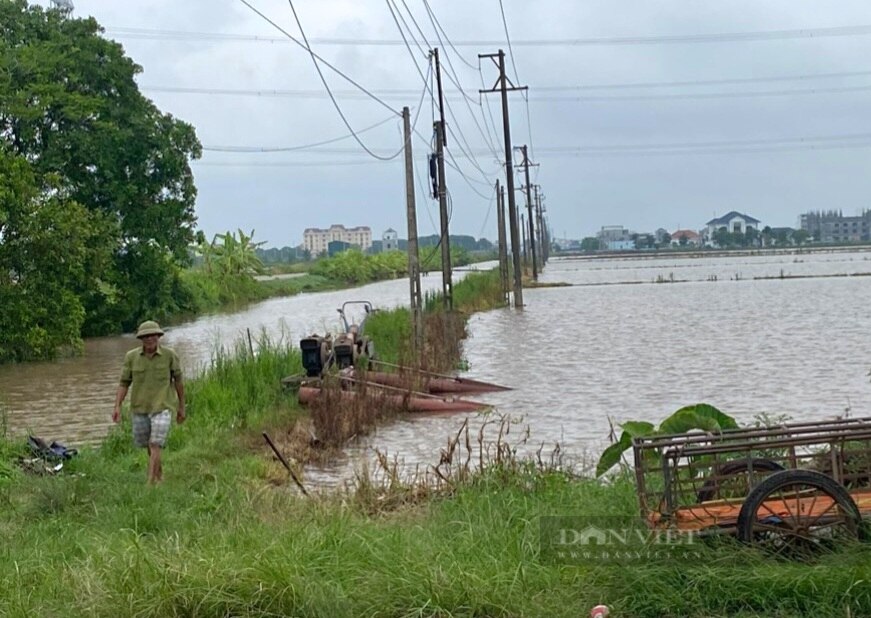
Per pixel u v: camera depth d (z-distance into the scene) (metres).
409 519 8.84
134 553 6.91
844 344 28.06
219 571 6.47
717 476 7.37
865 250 168.25
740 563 6.61
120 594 6.34
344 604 6.30
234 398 17.75
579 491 9.12
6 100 37.28
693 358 26.17
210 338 38.94
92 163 41.41
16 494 10.55
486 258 182.88
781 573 6.39
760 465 7.53
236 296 71.50
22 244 29.88
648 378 22.66
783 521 6.88
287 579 6.33
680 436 7.39
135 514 9.12
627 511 8.00
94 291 39.81
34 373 28.36
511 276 74.94
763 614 6.23
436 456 14.34
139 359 11.78
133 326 47.03
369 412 17.16
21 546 8.31
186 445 14.22
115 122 42.22
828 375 21.94
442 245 34.66
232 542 7.39
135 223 43.06
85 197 41.62
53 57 39.88
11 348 30.89
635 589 6.46
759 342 29.44
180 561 6.66
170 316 53.50
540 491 9.60
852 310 40.97
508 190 49.00
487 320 42.28
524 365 26.31
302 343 19.73
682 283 69.88
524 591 6.49
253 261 75.88
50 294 30.62
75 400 22.34
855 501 7.21
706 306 46.34
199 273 68.50
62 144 40.19
